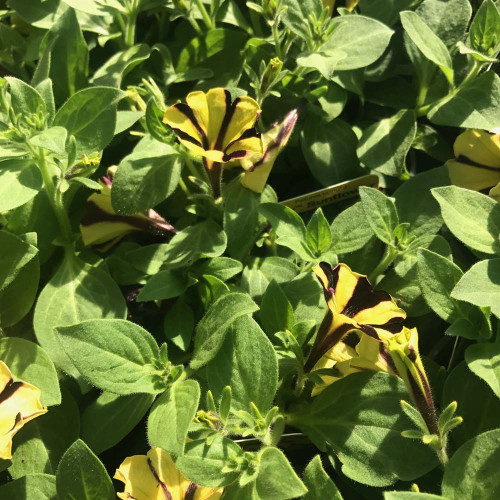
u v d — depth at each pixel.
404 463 0.29
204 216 0.38
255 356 0.30
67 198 0.38
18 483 0.30
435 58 0.39
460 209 0.34
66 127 0.35
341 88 0.42
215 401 0.30
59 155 0.35
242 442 0.31
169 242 0.37
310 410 0.32
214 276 0.35
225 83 0.43
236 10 0.45
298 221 0.35
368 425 0.30
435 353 0.36
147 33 0.47
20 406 0.29
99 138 0.35
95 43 0.45
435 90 0.43
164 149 0.37
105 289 0.36
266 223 0.36
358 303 0.29
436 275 0.32
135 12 0.42
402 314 0.28
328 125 0.42
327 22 0.41
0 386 0.29
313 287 0.34
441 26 0.43
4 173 0.33
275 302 0.33
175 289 0.34
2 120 0.34
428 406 0.27
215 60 0.44
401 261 0.35
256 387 0.30
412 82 0.44
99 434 0.33
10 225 0.36
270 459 0.28
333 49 0.39
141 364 0.30
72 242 0.38
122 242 0.39
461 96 0.40
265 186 0.37
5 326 0.35
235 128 0.32
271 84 0.37
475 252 0.35
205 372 0.33
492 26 0.39
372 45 0.39
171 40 0.48
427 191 0.37
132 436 0.34
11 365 0.33
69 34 0.40
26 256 0.34
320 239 0.34
